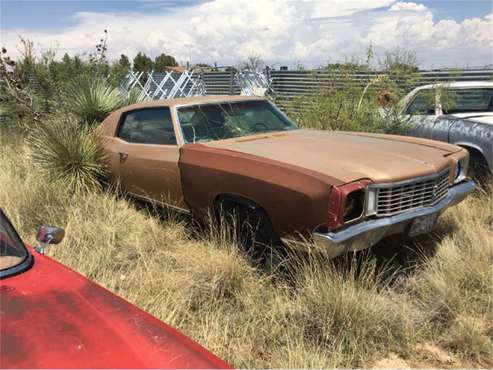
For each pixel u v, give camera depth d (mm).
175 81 18203
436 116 6875
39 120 8367
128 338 1810
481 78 8836
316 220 3453
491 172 5750
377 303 3402
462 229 4746
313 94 7945
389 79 7523
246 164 3959
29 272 2273
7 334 1755
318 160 3852
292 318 3352
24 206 5539
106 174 5992
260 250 4035
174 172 4680
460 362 3004
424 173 3824
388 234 3727
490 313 3408
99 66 11102
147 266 4129
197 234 4828
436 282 3693
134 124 5539
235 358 3033
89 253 4445
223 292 3713
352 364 2990
